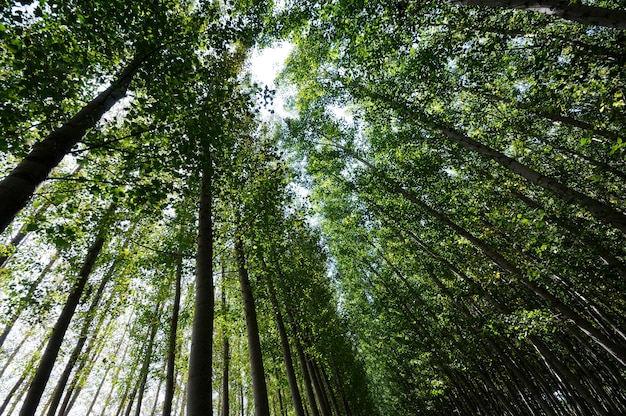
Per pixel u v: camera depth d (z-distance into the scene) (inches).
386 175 535.2
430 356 669.3
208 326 176.9
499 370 663.8
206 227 228.4
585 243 357.4
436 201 533.6
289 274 548.7
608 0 321.7
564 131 494.6
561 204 371.9
